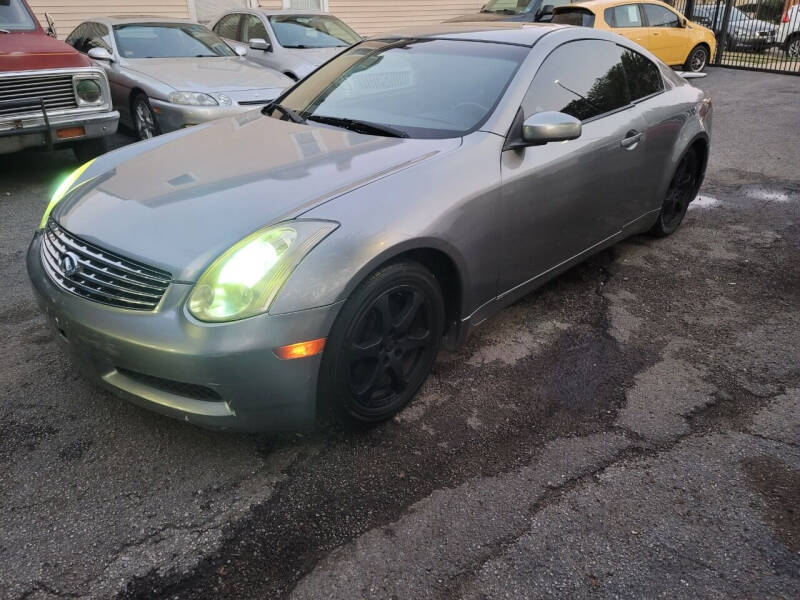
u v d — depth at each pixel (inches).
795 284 157.2
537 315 140.8
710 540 82.3
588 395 112.7
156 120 255.9
